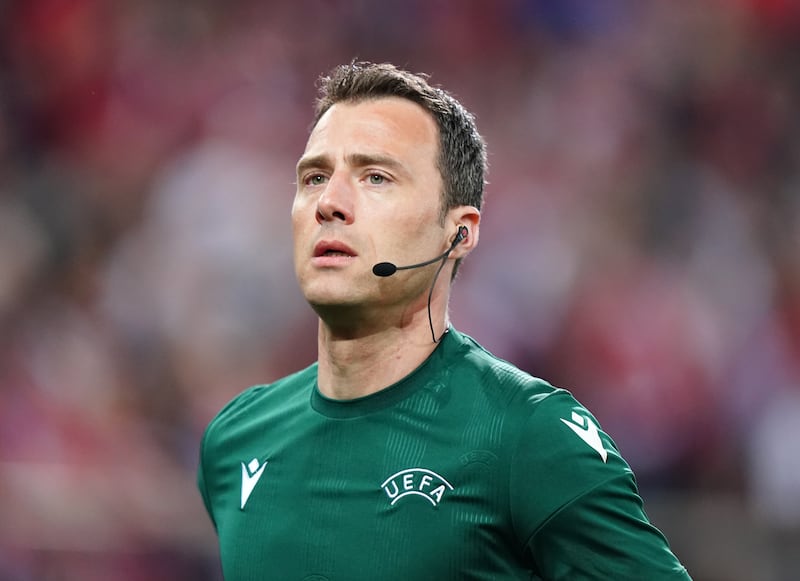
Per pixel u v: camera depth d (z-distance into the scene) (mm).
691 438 29641
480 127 38750
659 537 8297
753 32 40719
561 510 8070
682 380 30375
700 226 36000
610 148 38219
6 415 26328
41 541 20812
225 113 36594
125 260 31578
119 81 36562
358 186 8797
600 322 31375
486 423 8500
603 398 29969
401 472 8492
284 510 8852
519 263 33188
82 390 28141
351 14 39875
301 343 29938
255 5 38688
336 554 8398
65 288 31406
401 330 9016
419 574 8133
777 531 21766
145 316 30219
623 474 8336
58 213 33312
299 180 9188
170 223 32406
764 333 32969
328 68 38969
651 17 40594
